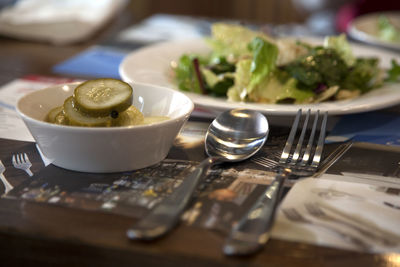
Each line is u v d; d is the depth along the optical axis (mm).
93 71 717
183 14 2242
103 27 1032
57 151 415
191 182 394
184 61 662
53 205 379
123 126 425
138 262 341
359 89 626
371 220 371
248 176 424
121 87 432
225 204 384
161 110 474
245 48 708
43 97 459
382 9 1518
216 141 465
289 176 424
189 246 342
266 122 474
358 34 941
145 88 486
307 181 417
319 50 637
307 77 599
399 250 344
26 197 387
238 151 453
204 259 333
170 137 429
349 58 670
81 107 415
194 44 780
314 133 483
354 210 382
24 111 433
